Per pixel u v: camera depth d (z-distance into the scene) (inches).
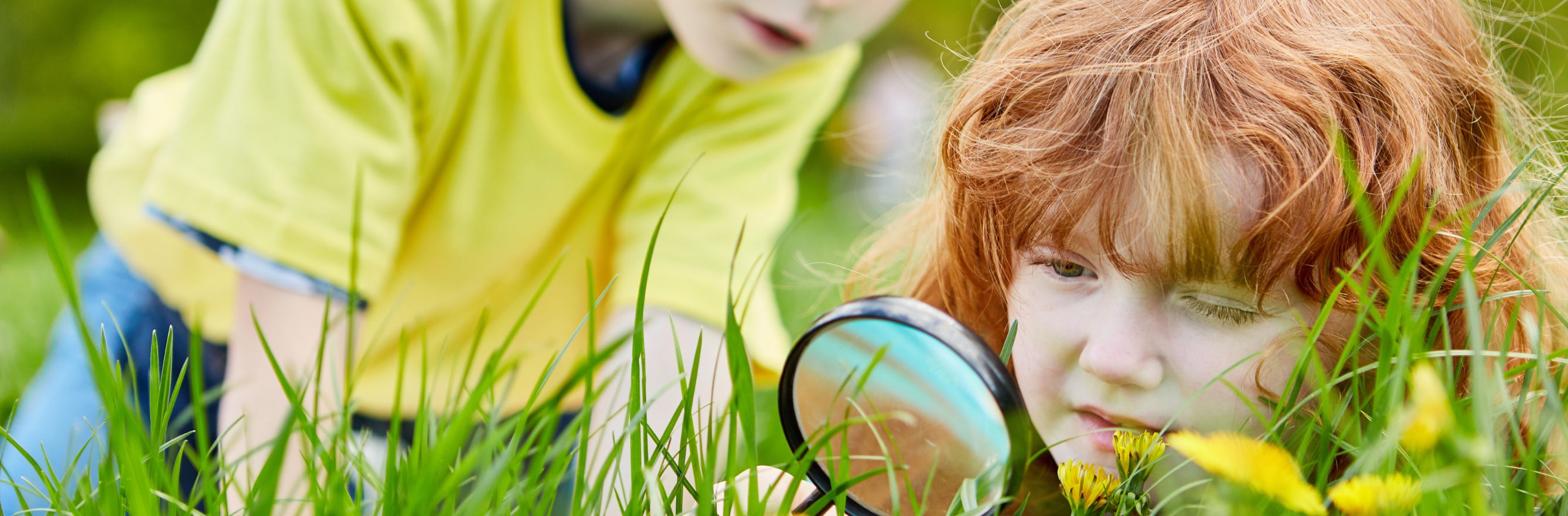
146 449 32.3
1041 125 34.1
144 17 353.7
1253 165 32.3
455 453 31.3
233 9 47.8
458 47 48.9
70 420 52.4
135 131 60.6
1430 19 35.1
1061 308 33.6
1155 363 32.7
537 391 31.7
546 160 52.4
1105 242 32.6
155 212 45.3
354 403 34.3
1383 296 32.8
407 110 47.3
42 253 151.7
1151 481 33.0
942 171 37.2
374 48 46.4
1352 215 32.5
